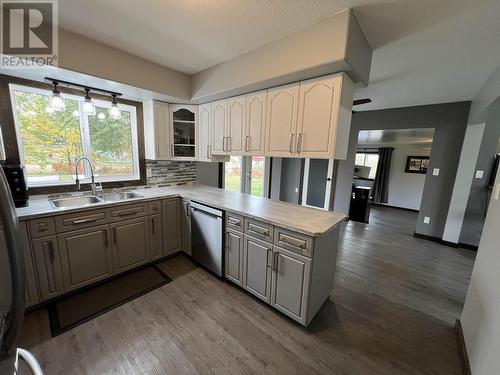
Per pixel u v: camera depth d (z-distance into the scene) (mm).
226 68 2152
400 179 6723
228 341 1550
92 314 1756
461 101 3291
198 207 2387
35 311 1763
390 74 2318
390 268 2688
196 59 2135
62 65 1663
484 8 1297
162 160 2971
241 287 2068
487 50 1767
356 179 7707
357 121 4297
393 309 1939
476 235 3318
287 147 1948
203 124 2764
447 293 2199
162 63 2246
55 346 1465
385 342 1590
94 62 1819
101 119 2453
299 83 1827
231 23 1543
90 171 2459
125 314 1772
